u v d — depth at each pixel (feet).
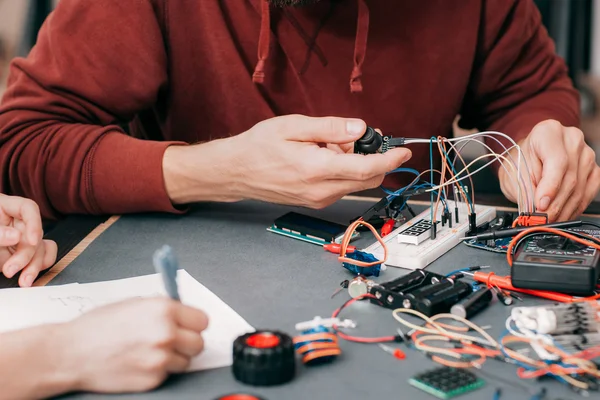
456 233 3.14
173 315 1.99
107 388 1.94
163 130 4.93
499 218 3.27
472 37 4.73
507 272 2.78
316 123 3.15
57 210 3.89
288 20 4.45
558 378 1.95
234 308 2.46
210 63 4.58
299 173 3.15
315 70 4.54
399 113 4.70
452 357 2.08
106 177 3.64
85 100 4.14
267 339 2.03
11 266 2.78
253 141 3.29
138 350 1.92
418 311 2.36
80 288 2.66
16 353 1.92
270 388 1.94
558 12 6.32
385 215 3.46
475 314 2.39
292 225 3.25
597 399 1.85
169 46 4.59
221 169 3.43
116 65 4.16
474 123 5.49
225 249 3.10
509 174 3.66
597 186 3.58
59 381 1.92
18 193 3.94
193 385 1.97
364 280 2.55
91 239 3.27
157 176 3.58
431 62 4.66
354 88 4.40
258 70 4.30
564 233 2.74
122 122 4.48
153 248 3.14
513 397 1.87
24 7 6.30
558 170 3.35
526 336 2.16
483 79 5.03
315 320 2.23
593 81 6.66
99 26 4.12
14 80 4.21
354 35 4.48
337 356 2.10
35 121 3.96
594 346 2.12
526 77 5.06
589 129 6.94
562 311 2.16
